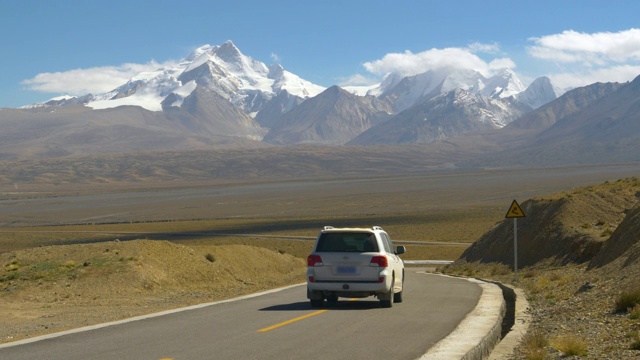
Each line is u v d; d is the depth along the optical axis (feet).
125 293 111.65
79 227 542.16
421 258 321.93
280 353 44.19
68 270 121.08
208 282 133.18
